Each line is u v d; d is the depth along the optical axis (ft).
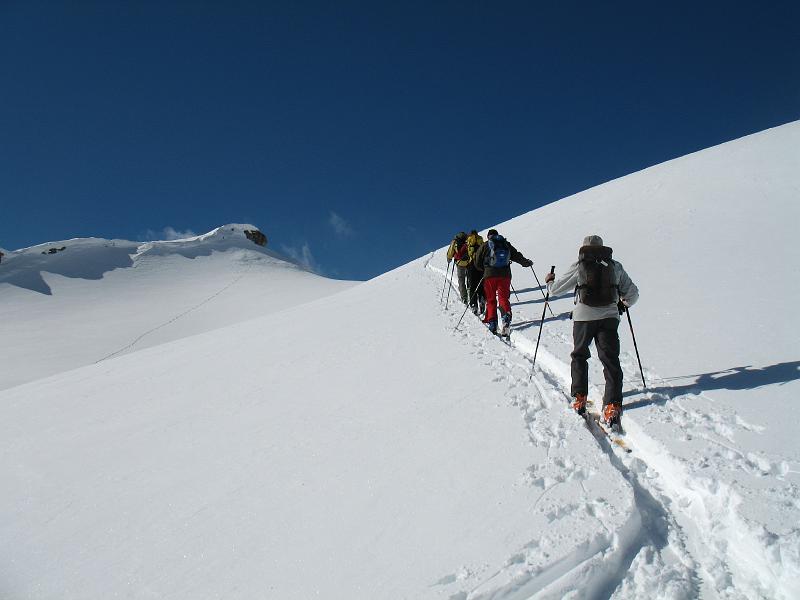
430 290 47.52
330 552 11.76
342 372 25.04
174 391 27.04
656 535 11.28
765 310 22.63
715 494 11.51
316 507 13.66
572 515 11.51
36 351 120.67
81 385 32.58
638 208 50.98
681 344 20.88
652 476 13.37
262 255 264.52
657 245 37.91
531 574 9.94
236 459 17.37
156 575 12.09
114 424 23.26
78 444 21.38
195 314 154.20
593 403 17.92
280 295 175.63
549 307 32.19
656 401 16.39
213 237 279.69
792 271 27.04
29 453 21.24
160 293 192.75
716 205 44.21
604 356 16.49
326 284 206.49
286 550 12.16
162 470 17.54
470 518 12.02
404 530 12.01
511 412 17.30
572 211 60.70
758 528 9.95
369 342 30.12
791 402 14.78
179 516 14.44
